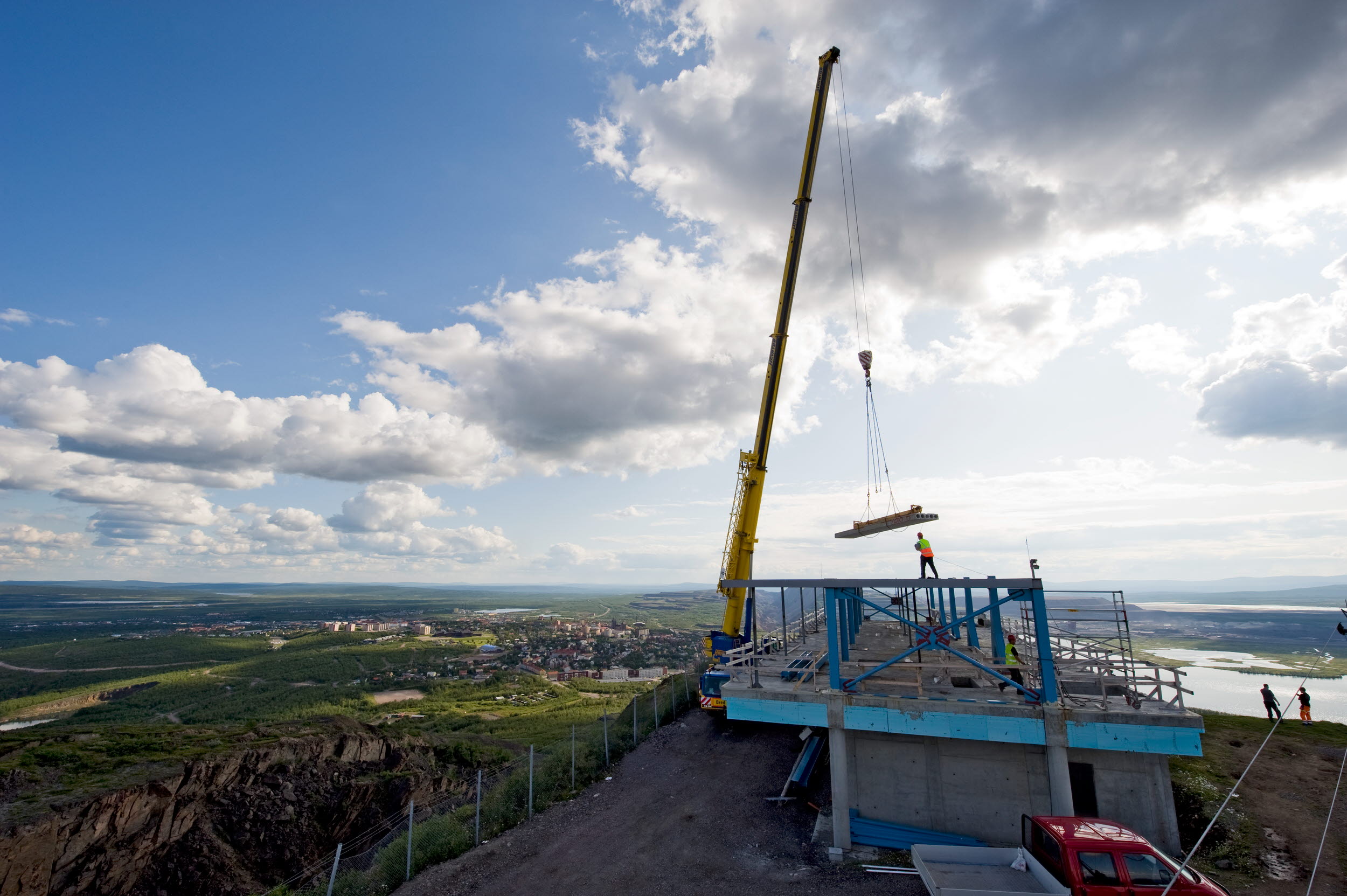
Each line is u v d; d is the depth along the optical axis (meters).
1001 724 14.88
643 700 36.25
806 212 36.00
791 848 16.05
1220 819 15.80
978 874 12.66
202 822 27.31
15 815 22.02
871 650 23.38
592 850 16.62
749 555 33.19
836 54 36.81
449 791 36.88
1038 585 15.34
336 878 16.08
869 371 33.41
